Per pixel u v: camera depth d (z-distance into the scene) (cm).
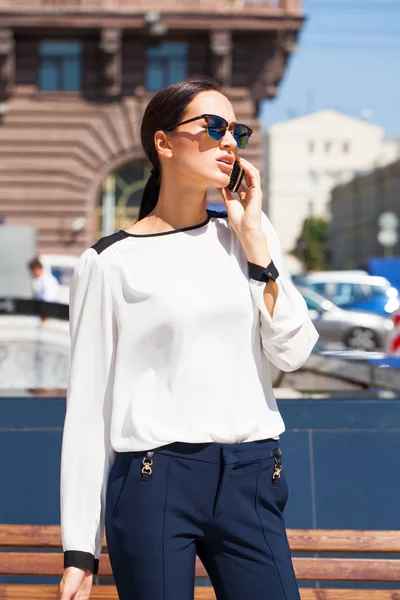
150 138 290
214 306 269
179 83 285
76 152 3319
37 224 3328
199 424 266
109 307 277
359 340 2352
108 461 280
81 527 276
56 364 941
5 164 3319
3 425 488
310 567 384
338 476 487
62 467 279
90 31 3241
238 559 267
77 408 279
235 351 272
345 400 491
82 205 3334
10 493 484
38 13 3191
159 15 3164
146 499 264
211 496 265
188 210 284
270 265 276
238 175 286
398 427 490
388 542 382
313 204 10481
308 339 280
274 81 3262
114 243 280
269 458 272
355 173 8306
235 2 3234
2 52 3231
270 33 3238
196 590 389
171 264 275
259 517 269
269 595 265
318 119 10438
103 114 3319
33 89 3309
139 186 3384
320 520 484
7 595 389
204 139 277
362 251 8131
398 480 487
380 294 2503
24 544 386
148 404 269
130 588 267
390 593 386
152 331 270
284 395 515
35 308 979
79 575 272
